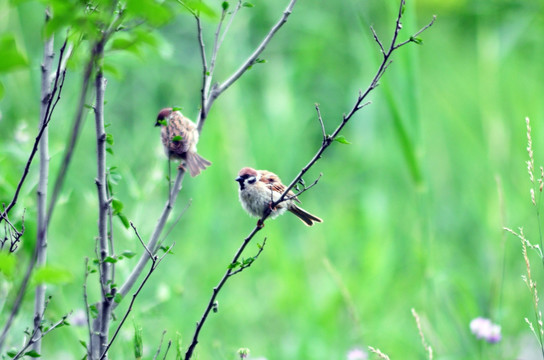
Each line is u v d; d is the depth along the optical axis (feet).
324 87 56.65
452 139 53.72
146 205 39.29
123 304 31.37
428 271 35.70
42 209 19.24
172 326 33.86
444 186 50.49
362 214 46.29
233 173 47.29
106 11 15.07
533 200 21.29
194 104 51.03
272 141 47.98
